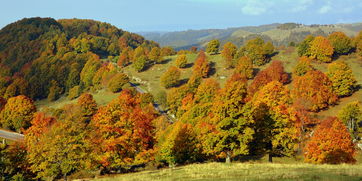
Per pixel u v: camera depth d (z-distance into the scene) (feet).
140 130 107.55
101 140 105.70
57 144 104.88
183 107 280.72
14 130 268.62
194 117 178.40
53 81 573.74
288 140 121.49
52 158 104.53
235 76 338.95
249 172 81.92
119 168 119.96
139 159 105.40
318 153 119.03
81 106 282.15
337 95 253.24
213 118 114.73
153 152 108.58
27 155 119.24
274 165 95.71
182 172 91.40
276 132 123.75
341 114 193.88
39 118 205.87
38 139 147.33
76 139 106.83
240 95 114.93
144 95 330.75
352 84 251.60
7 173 114.93
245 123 111.75
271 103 148.87
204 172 87.30
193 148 133.59
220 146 111.24
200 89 282.77
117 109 110.52
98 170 120.78
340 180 61.57
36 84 569.64
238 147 113.29
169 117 311.68
